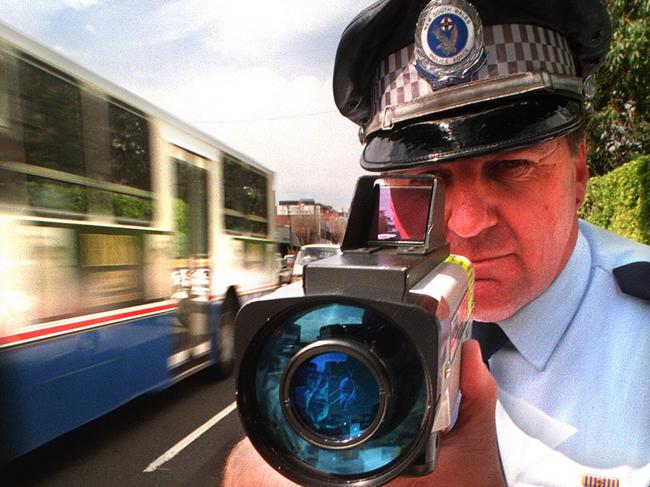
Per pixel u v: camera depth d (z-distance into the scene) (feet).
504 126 2.92
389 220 2.97
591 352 3.23
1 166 9.04
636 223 17.78
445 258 2.69
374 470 1.91
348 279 1.98
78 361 10.68
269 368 2.04
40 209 9.87
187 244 16.07
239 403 2.00
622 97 21.17
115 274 12.17
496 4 3.02
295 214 134.21
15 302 9.21
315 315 1.97
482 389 2.49
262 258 23.63
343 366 1.92
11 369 9.04
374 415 1.90
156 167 14.20
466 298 2.61
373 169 3.22
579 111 3.08
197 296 16.74
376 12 3.25
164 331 14.37
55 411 9.98
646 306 3.25
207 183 17.79
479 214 2.97
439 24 3.05
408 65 3.25
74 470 11.48
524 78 2.96
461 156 2.90
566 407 3.18
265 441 2.03
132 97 13.26
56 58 10.57
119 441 13.20
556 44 3.12
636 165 17.72
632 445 2.97
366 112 3.89
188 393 17.46
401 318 1.80
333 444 1.91
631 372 3.10
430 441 1.99
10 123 9.31
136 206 13.17
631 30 18.70
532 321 3.34
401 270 1.92
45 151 10.10
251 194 22.40
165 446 12.84
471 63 3.02
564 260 3.33
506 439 3.31
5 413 8.86
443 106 3.06
